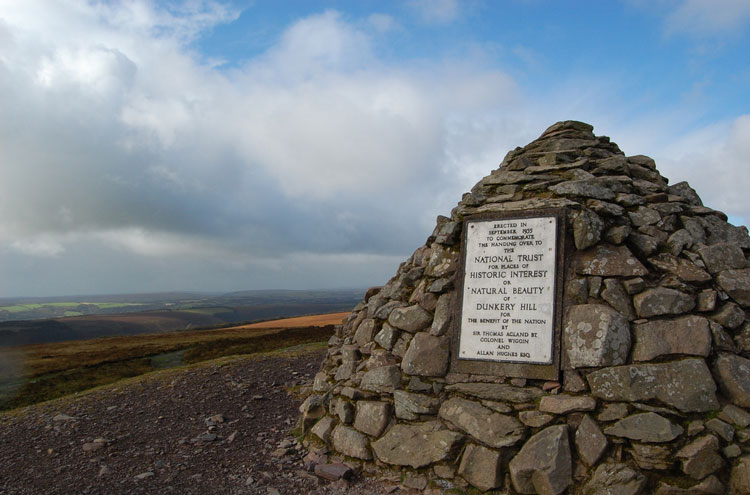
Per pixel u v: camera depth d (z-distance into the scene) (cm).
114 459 319
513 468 236
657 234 289
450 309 301
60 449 341
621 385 242
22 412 451
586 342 257
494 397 262
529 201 303
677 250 282
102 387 561
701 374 236
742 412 229
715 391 234
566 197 298
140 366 1055
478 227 307
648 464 223
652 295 261
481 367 279
